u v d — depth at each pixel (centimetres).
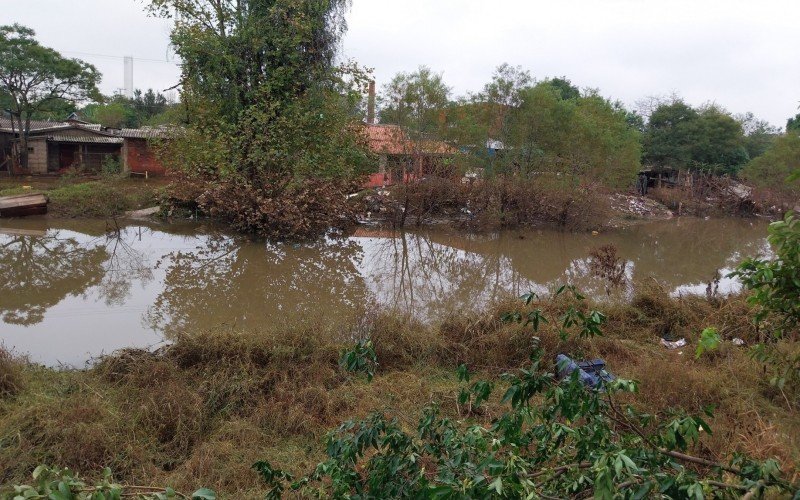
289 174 1609
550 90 2452
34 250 1355
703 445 452
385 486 249
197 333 726
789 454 435
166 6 1662
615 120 2895
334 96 1777
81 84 3291
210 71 1648
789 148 3081
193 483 424
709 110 3619
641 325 854
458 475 225
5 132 3316
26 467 429
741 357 664
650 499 214
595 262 1382
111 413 510
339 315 918
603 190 2339
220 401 557
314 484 411
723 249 1967
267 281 1200
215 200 1581
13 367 576
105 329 842
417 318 862
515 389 257
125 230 1619
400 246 1667
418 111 2214
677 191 3058
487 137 2334
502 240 1870
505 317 308
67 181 2691
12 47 3092
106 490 190
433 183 1970
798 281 261
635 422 369
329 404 552
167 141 1831
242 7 1691
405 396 584
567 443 328
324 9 1728
